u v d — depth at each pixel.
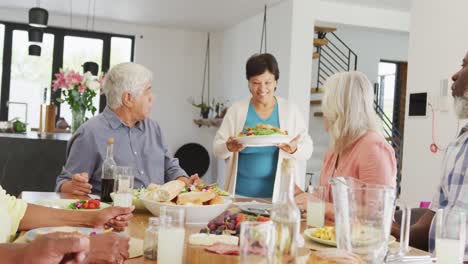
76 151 2.40
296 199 2.15
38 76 7.39
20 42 7.29
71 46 7.52
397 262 1.27
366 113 2.04
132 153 2.47
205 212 1.70
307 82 5.54
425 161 3.65
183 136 7.98
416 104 3.74
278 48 5.80
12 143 4.38
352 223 1.06
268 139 2.61
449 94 3.42
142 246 1.36
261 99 2.91
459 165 1.73
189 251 1.17
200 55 8.00
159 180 2.56
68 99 4.46
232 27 7.41
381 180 1.90
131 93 2.38
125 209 1.60
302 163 5.50
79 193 2.25
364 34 7.84
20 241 1.38
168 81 7.89
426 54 3.67
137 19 7.31
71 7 6.72
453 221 1.25
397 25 5.97
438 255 1.27
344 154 2.08
